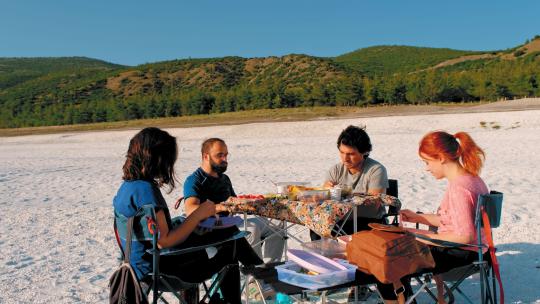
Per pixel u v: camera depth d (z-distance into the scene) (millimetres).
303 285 3213
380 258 3125
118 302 2939
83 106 114812
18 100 177250
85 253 6012
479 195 3262
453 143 3465
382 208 4438
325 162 15648
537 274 4570
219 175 4391
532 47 160500
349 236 3764
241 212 3689
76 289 4672
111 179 13625
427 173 11852
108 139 42125
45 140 46094
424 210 7629
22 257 5883
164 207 2996
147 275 3008
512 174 11031
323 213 3529
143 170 3051
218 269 3225
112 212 8562
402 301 3158
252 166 15266
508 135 22719
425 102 83812
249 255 3406
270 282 3346
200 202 4250
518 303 3912
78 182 13344
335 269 3381
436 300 3641
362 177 4496
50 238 6875
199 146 27578
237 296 3301
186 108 102500
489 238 3260
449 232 3469
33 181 14078
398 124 33781
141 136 3086
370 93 88000
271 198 3842
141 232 2973
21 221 8156
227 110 100062
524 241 5691
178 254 3143
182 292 3662
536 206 7496
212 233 3301
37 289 4695
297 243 5918
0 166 20297
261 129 37594
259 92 98312
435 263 3373
